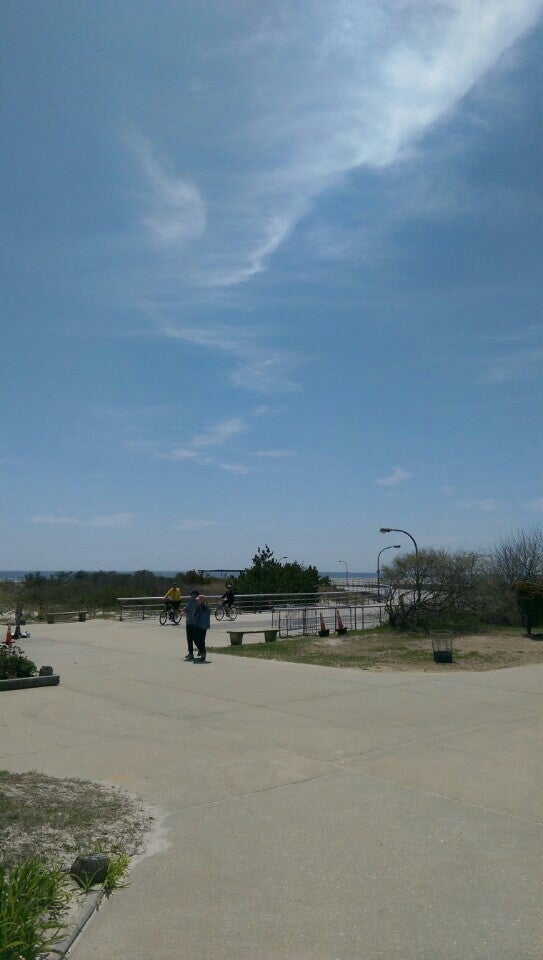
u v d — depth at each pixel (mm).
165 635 21078
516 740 8312
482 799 6301
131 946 3902
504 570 24844
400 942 3975
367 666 14266
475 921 4203
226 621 26500
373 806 6121
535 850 5219
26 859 4746
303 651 16781
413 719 9398
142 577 48688
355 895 4520
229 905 4379
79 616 27438
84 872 4559
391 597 21594
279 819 5805
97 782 6633
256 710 9984
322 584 40156
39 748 7855
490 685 11953
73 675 13117
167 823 5703
